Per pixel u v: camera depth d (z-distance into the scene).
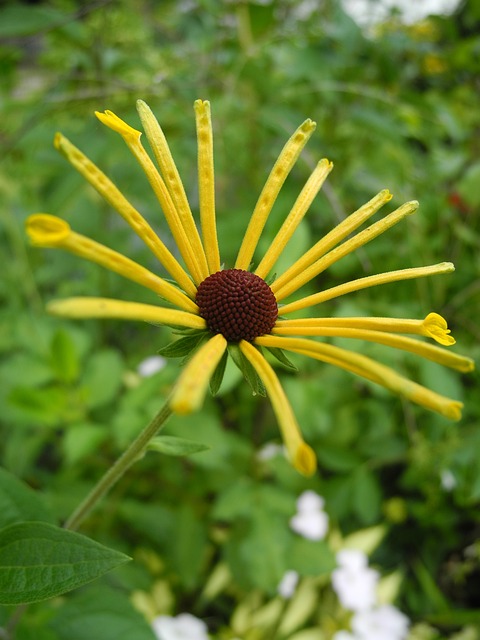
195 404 0.06
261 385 0.10
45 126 0.26
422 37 0.36
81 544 0.09
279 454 0.28
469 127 0.35
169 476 0.28
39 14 0.23
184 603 0.29
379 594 0.29
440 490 0.29
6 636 0.15
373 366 0.08
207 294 0.10
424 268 0.10
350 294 0.27
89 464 0.28
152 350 0.31
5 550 0.09
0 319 0.29
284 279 0.10
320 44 0.28
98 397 0.25
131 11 0.31
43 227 0.07
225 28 0.31
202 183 0.10
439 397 0.07
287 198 0.26
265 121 0.26
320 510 0.27
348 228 0.10
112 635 0.17
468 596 0.32
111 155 0.24
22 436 0.27
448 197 0.28
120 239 0.31
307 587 0.29
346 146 0.30
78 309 0.07
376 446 0.28
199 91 0.28
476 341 0.26
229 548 0.26
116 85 0.26
